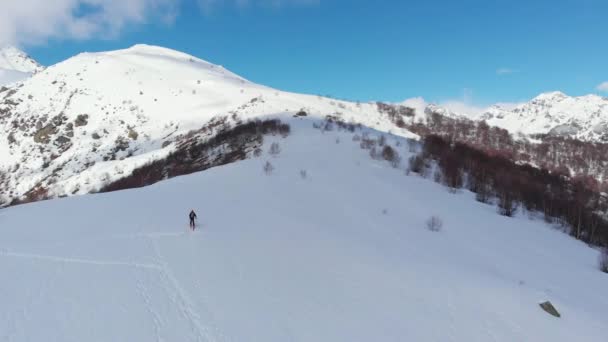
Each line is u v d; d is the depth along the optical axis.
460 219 40.50
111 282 14.73
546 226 50.59
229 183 42.34
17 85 183.88
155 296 13.85
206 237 22.34
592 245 46.47
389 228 32.69
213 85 168.38
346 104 156.88
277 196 37.97
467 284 19.42
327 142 72.31
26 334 10.84
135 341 11.02
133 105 150.00
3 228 24.03
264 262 18.94
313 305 14.88
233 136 86.38
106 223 25.14
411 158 66.00
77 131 139.12
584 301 22.33
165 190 39.09
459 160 74.75
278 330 12.64
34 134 140.75
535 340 14.72
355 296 16.28
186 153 85.81
